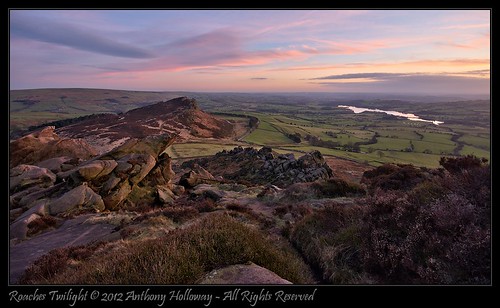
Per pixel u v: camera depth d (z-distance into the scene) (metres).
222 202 24.77
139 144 32.53
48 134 42.75
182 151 106.38
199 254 7.00
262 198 25.77
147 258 7.05
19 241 16.14
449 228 7.18
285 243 11.75
